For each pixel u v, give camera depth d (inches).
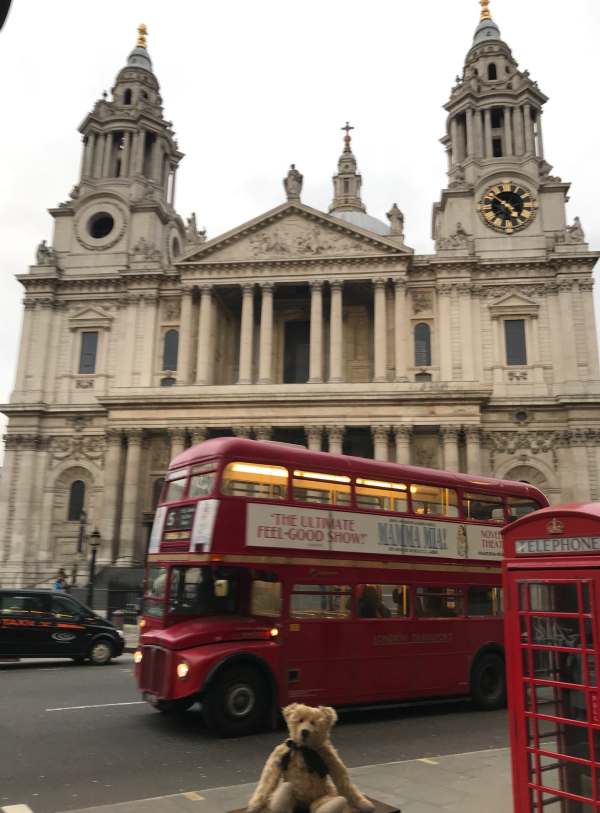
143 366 2375.7
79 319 2503.7
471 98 2600.9
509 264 2322.8
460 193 2456.9
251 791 412.2
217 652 597.0
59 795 421.1
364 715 711.1
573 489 2140.7
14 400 2425.0
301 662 644.1
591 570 283.4
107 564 2139.5
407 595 731.4
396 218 2384.4
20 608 988.6
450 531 780.6
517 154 2513.5
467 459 2091.5
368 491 733.9
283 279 2322.8
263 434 2155.5
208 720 588.1
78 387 2442.2
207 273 2357.3
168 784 445.7
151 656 634.2
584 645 282.8
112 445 2228.1
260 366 2268.7
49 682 850.8
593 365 2206.0
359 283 2342.5
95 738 566.9
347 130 3878.0
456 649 749.9
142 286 2450.8
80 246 2586.1
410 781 429.7
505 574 326.0
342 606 684.7
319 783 312.2
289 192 2397.9
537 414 2219.5
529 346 2279.8
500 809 374.3
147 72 2893.7
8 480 2367.1
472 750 544.1
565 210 2411.4
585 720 290.4
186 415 2202.3
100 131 2746.1
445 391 2108.8
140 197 2637.8
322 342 2282.2
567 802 291.9
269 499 669.9
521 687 310.7
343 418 2138.3
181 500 698.2
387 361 2282.2
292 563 663.8
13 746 533.0
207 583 666.2
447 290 2314.2
